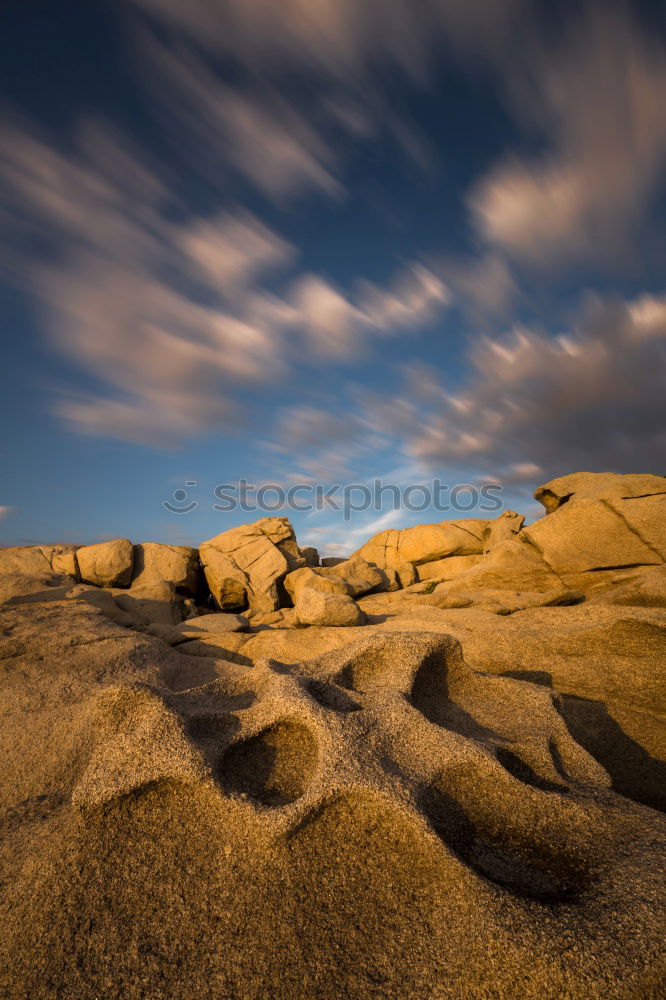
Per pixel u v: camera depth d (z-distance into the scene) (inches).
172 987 109.2
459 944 109.3
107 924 121.5
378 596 838.5
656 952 101.0
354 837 134.4
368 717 166.7
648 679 270.7
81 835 139.3
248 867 129.4
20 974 113.6
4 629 371.6
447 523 1170.0
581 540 683.4
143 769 144.3
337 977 108.5
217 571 1099.3
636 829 138.1
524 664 306.0
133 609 721.0
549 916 111.0
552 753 173.9
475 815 146.2
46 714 252.4
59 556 1032.8
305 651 404.5
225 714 170.7
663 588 350.6
